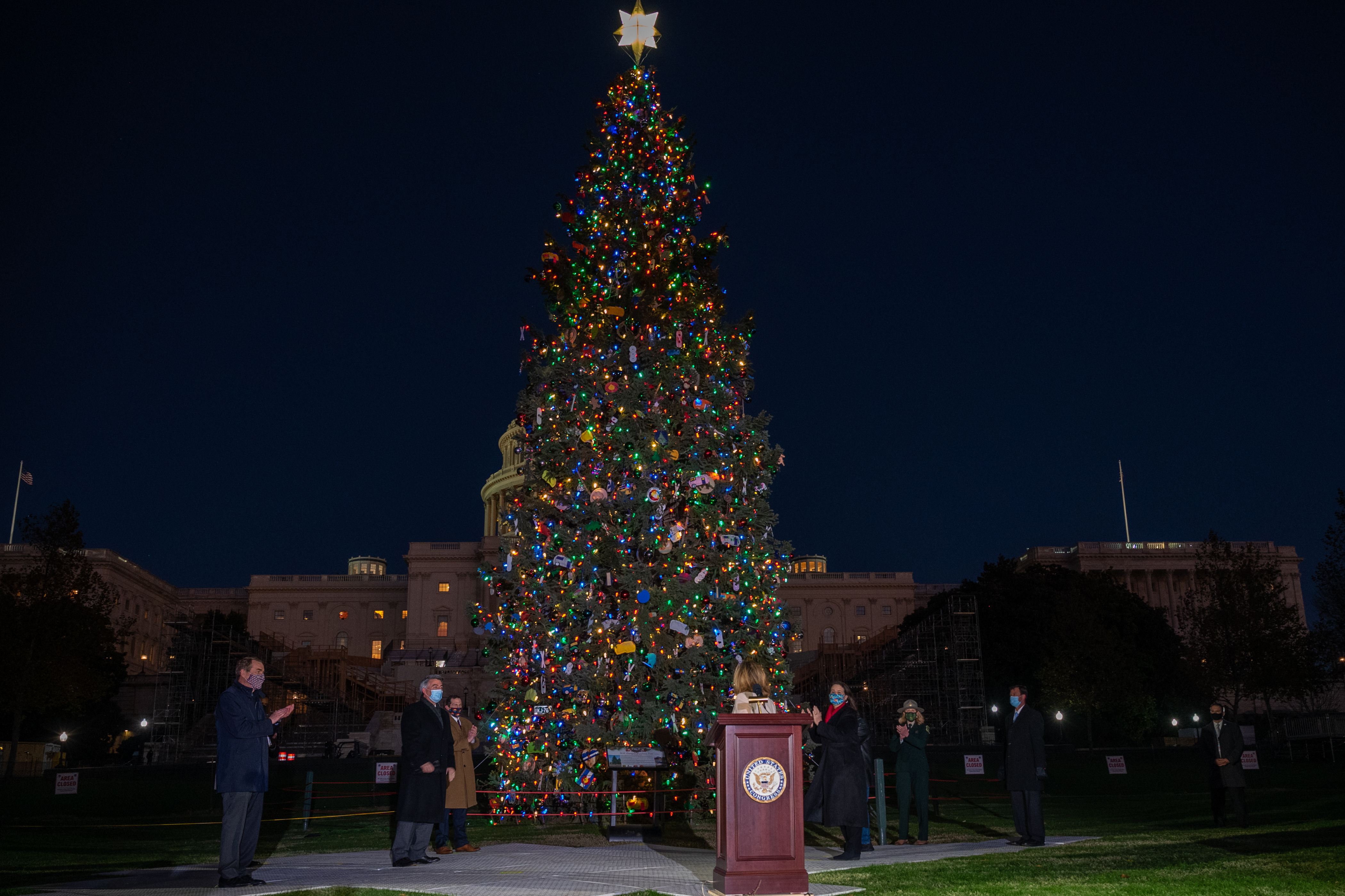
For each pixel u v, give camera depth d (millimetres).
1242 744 16953
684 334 20500
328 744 58281
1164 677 65500
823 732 11703
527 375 20531
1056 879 8945
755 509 20297
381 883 9469
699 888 8914
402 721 12109
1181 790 29125
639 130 21703
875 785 15367
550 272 20953
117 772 38281
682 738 18094
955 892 8328
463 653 100875
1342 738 41000
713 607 19031
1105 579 70250
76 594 43906
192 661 66188
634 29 22266
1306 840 11773
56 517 43594
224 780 9734
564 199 21375
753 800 8320
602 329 20062
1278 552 116500
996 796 25328
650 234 20906
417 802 11797
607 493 19328
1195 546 114688
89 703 70188
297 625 122625
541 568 18969
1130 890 8297
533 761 18609
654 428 19578
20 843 16219
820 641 121812
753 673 9008
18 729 41719
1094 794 28266
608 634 18375
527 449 20359
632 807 17547
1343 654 44562
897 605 123938
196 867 11828
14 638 41500
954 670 61250
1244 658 46656
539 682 18906
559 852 13430
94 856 13984
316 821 20422
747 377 21359
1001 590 68875
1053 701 56812
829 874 9664
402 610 122688
